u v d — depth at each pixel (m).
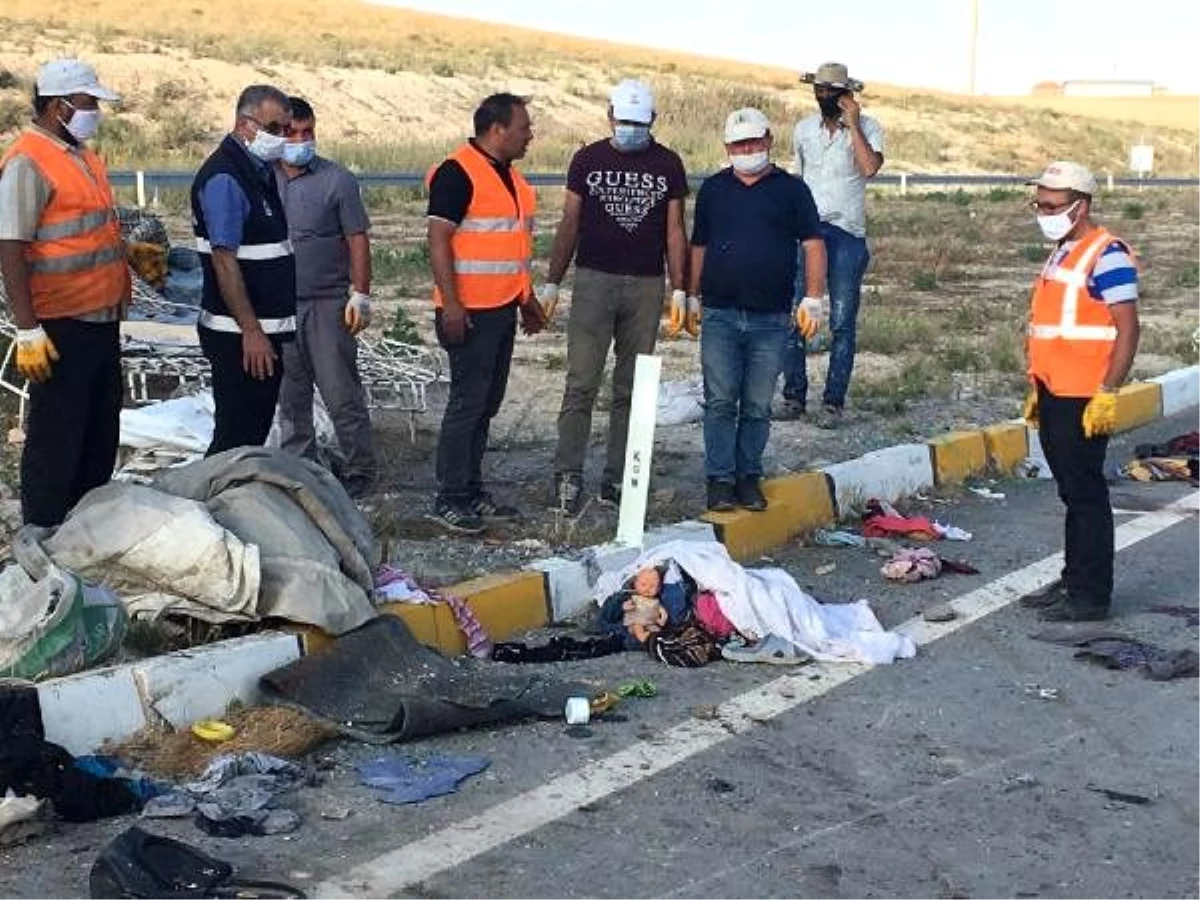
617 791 5.82
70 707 5.94
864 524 9.75
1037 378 7.94
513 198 8.84
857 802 5.77
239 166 8.02
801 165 12.17
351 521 7.42
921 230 31.31
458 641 7.36
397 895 5.00
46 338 7.44
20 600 6.28
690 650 7.23
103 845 5.32
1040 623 7.93
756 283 8.98
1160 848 5.43
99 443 7.98
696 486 10.34
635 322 9.32
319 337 9.44
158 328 12.41
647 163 9.18
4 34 49.38
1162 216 37.31
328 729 6.24
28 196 7.30
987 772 6.07
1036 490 11.05
